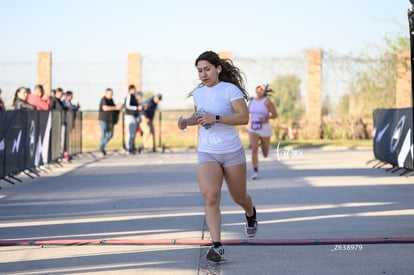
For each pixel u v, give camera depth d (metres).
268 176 31.42
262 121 29.97
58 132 39.25
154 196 24.67
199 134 14.36
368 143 56.22
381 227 17.62
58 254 14.70
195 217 19.62
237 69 14.59
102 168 37.25
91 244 15.66
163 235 16.78
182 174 33.47
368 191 25.39
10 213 20.62
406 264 13.60
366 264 13.62
